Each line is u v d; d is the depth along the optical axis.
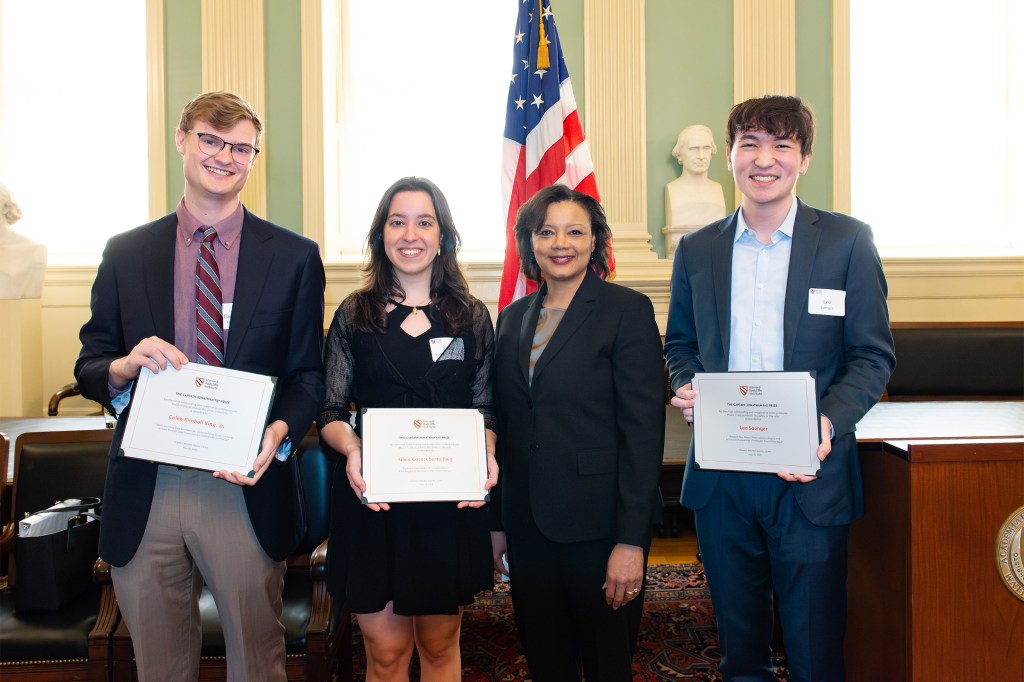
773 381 1.59
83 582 2.10
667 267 4.85
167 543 1.61
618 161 4.93
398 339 1.70
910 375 4.35
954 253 5.46
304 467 2.36
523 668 2.53
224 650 1.91
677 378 1.82
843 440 1.68
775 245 1.74
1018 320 5.08
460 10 5.36
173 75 4.92
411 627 1.74
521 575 1.67
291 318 1.70
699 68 5.00
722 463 1.62
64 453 2.39
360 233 5.37
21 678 1.91
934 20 5.47
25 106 5.29
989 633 1.64
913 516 1.64
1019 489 1.64
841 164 5.00
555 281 1.73
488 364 1.79
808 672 1.65
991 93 5.49
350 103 5.34
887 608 1.78
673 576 3.44
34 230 5.31
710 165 5.02
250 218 1.71
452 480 1.57
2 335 4.64
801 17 5.01
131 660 1.89
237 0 4.88
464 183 5.39
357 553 1.63
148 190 4.97
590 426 1.64
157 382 1.50
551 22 3.59
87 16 5.29
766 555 1.78
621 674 1.61
